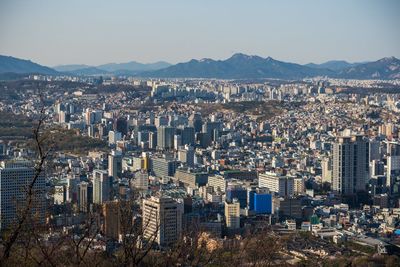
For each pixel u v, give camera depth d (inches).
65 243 2950.3
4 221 3068.4
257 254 4055.1
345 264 6146.7
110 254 3110.2
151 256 3088.1
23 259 2691.9
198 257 3171.8
